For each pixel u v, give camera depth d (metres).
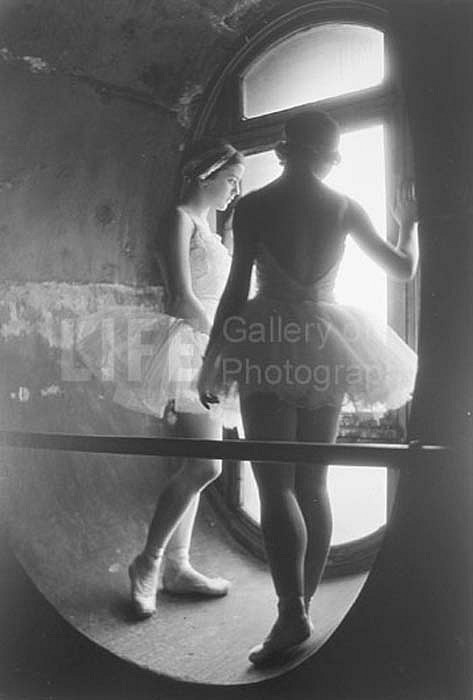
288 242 2.23
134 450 1.90
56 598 2.58
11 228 2.81
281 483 2.20
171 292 2.77
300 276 2.24
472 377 1.64
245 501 3.23
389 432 2.79
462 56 1.64
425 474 1.67
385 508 2.86
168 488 2.71
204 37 3.07
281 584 2.18
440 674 1.65
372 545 2.83
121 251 3.22
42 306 2.92
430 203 1.68
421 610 1.67
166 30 2.95
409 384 2.26
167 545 2.89
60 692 2.23
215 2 2.92
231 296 2.27
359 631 1.75
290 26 3.02
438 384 1.67
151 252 3.32
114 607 2.66
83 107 2.97
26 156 2.83
